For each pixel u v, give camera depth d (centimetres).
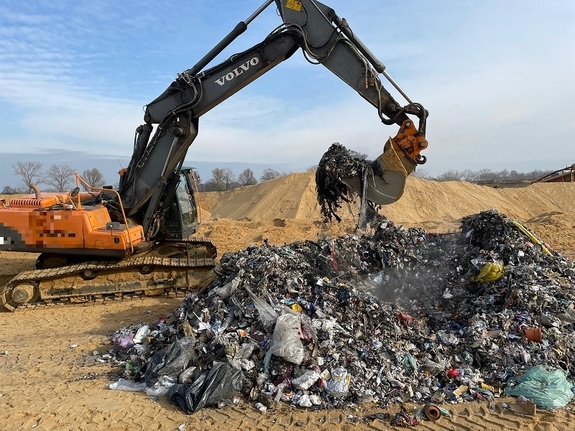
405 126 707
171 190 960
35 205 881
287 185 3422
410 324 644
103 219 902
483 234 824
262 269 678
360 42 741
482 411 468
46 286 889
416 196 3303
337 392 491
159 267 923
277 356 526
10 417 470
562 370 528
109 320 803
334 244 805
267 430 443
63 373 584
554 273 711
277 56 788
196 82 836
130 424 457
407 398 492
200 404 479
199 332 597
